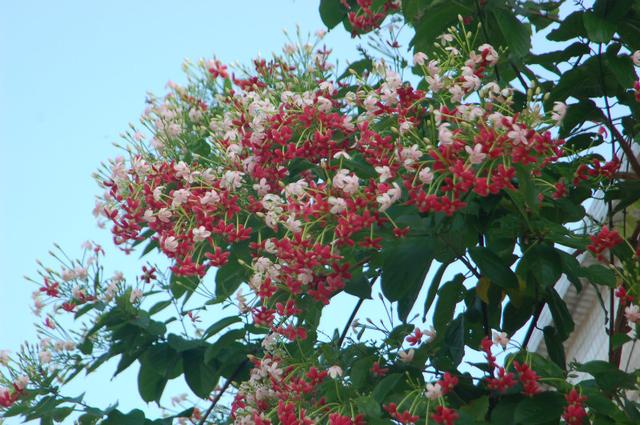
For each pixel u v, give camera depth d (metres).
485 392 4.02
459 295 4.62
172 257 4.30
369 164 3.95
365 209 3.67
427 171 3.58
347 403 3.98
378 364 4.25
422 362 4.48
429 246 3.90
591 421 3.66
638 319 3.96
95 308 5.05
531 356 3.71
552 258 3.97
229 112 4.51
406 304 4.34
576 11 4.26
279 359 4.46
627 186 4.38
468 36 3.99
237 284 4.71
